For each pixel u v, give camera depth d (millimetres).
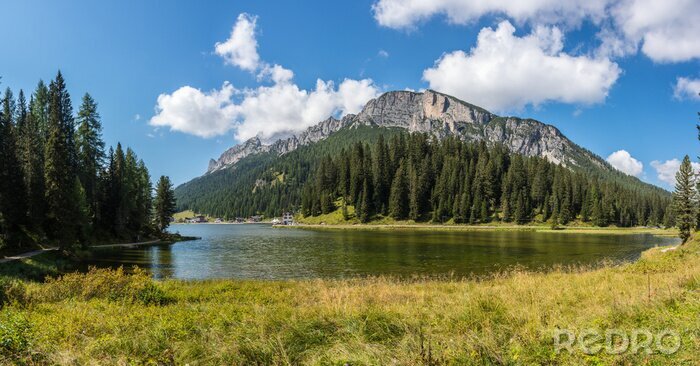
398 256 49531
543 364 6438
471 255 50531
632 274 19406
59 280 17719
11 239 43031
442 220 147000
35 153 55875
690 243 42969
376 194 155750
